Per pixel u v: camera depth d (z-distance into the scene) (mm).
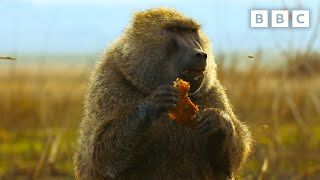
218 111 11406
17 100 23812
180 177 11805
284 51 18172
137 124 11188
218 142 11594
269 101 20484
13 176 17453
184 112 11266
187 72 11656
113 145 11430
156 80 11883
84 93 13211
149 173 11742
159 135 11656
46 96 21625
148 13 12359
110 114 11797
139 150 11398
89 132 12023
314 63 19484
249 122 18047
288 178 16641
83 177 12500
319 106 19641
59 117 22422
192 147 11797
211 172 12000
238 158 11945
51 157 17609
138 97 11883
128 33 12336
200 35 12203
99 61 12617
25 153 19469
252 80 19672
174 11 12398
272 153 16422
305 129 18891
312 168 17359
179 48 11828
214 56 12438
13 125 22859
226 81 18562
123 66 11977
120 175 11773
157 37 11930
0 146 20688
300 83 19969
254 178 15484
